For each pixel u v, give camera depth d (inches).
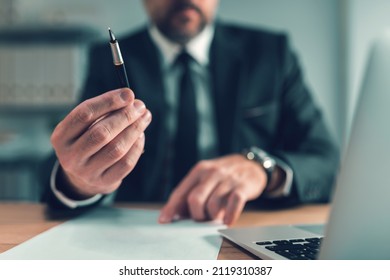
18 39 86.4
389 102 10.9
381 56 10.9
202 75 49.3
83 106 19.4
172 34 48.6
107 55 49.8
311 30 87.0
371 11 81.4
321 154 40.2
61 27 82.0
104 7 87.7
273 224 23.8
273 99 48.8
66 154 20.4
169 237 19.6
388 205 11.2
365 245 11.6
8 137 83.6
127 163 21.1
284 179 30.4
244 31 52.2
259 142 48.0
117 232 20.7
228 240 18.9
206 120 48.3
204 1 48.3
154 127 46.4
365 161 11.2
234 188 24.3
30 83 77.0
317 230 19.6
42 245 18.1
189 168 45.9
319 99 86.9
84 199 26.4
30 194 78.2
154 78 48.2
